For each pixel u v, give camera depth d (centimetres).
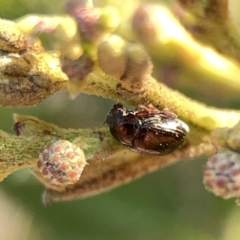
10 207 10
